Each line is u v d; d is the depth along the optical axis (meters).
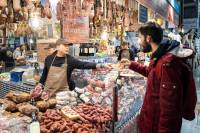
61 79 3.33
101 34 4.95
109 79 2.98
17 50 5.07
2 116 2.08
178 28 13.37
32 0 3.28
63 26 3.56
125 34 6.56
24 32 3.65
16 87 3.08
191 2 19.02
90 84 2.83
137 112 2.91
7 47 5.09
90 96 2.48
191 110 2.35
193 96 2.32
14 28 3.82
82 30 3.85
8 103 2.25
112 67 3.54
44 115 2.05
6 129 1.85
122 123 2.33
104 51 5.20
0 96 3.39
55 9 3.47
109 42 5.72
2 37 4.54
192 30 16.72
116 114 2.10
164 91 2.16
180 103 2.19
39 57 3.85
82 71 3.55
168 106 2.14
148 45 2.48
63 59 3.37
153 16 7.49
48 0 3.42
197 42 18.03
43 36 3.73
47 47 3.74
